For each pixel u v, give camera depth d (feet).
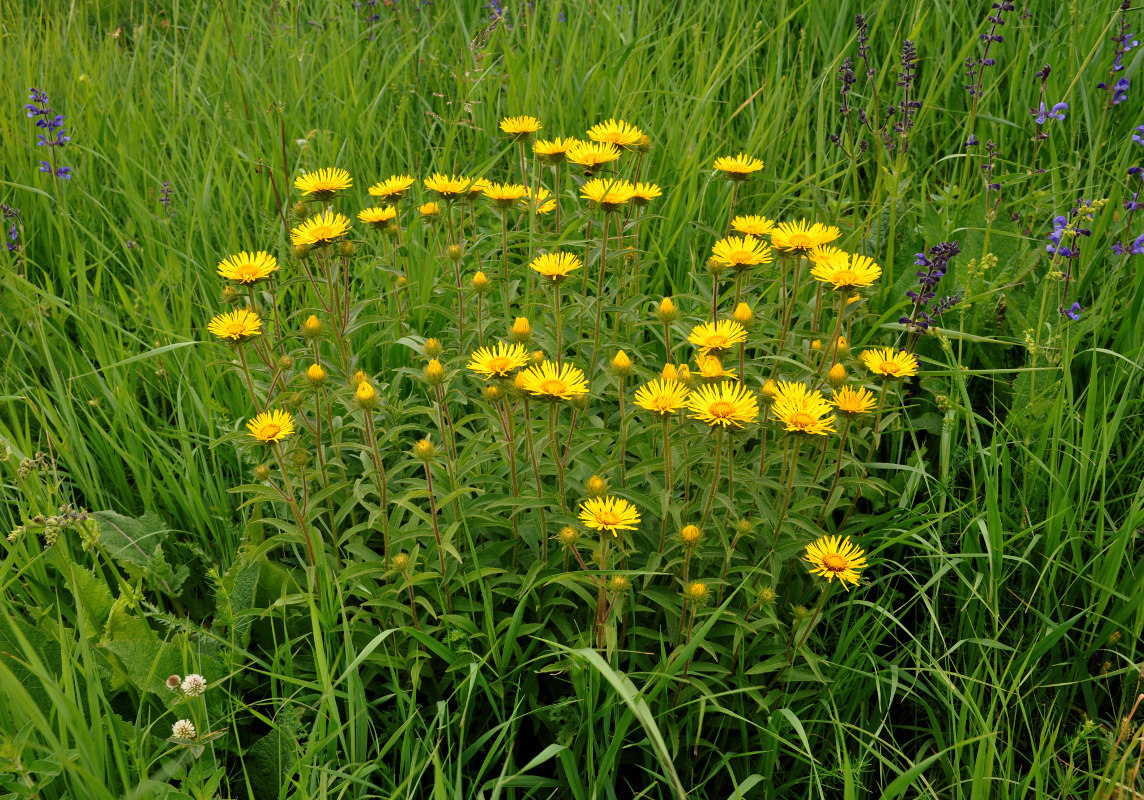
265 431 2.08
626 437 2.24
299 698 2.16
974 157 3.71
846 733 2.27
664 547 2.28
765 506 2.22
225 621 2.23
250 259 2.49
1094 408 2.60
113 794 1.87
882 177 3.47
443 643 2.17
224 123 4.29
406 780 1.88
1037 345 2.66
